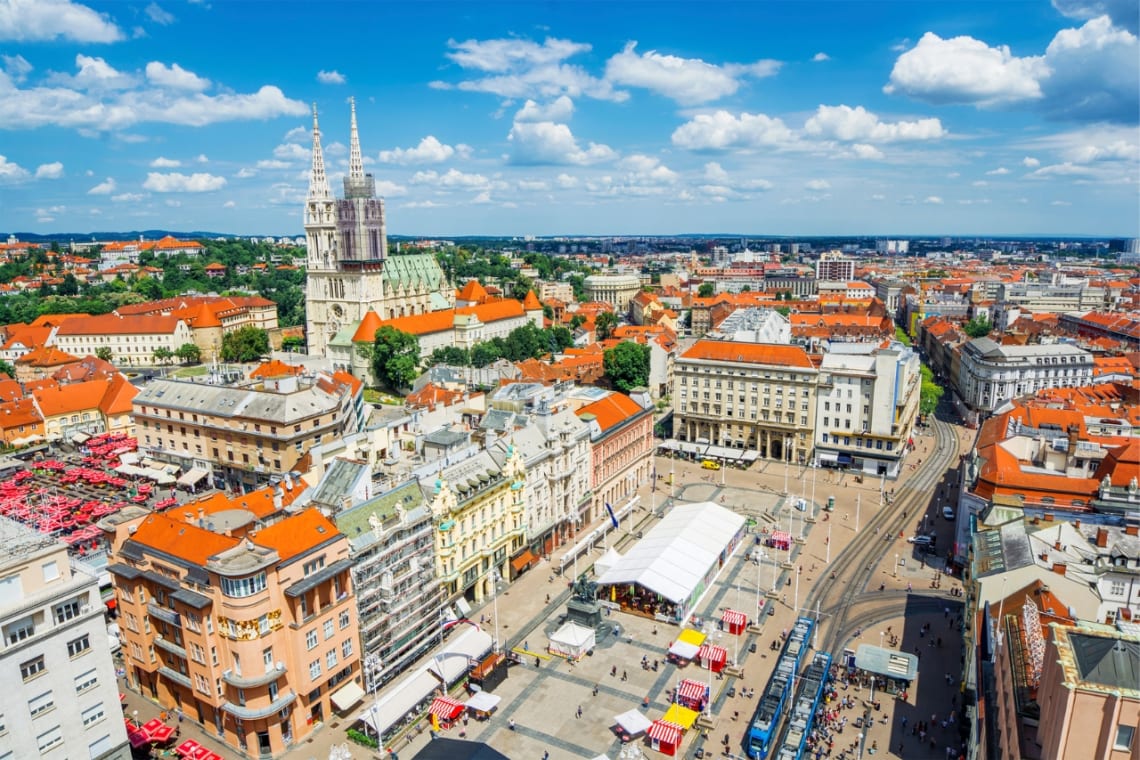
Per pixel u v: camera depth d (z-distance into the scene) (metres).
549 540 160.38
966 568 138.12
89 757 82.75
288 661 99.00
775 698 106.12
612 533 171.25
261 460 179.88
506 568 146.50
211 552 97.00
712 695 112.12
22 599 76.56
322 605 103.00
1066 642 58.44
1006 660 76.69
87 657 81.94
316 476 140.25
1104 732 53.22
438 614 125.31
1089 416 183.12
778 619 133.75
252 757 97.31
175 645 101.12
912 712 108.12
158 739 98.44
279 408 177.88
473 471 137.50
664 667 119.56
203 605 93.88
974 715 94.81
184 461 193.75
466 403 197.12
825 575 150.75
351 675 109.12
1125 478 131.38
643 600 138.50
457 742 92.50
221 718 100.19
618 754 99.06
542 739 102.19
